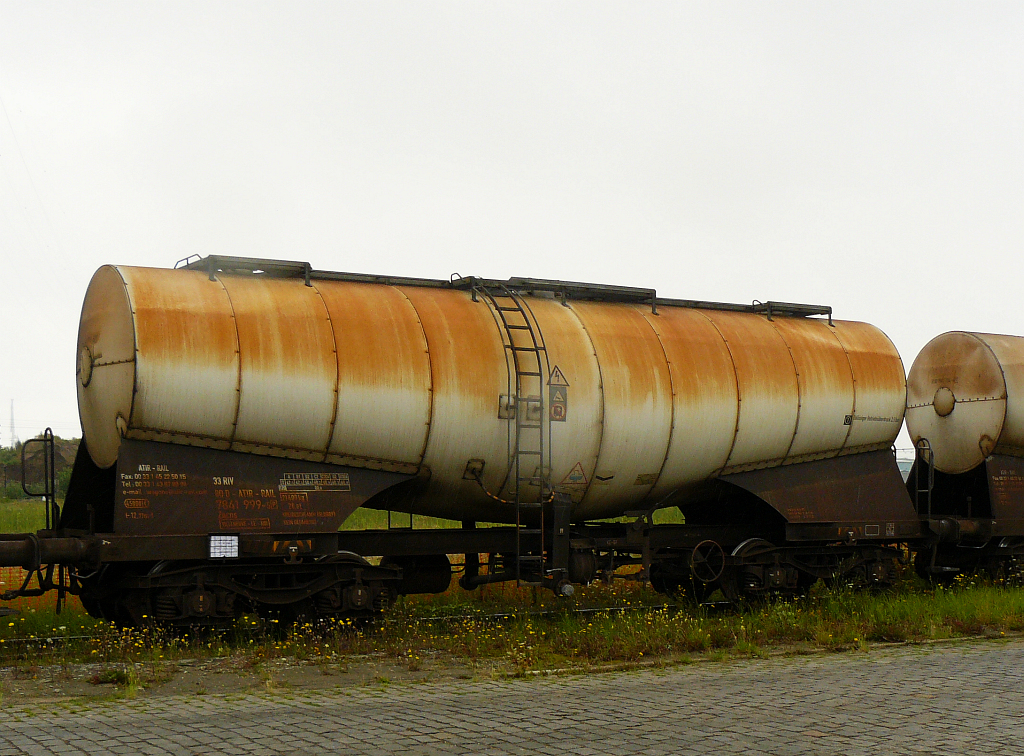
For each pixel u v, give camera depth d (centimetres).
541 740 758
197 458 1230
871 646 1259
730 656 1187
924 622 1391
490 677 1044
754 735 775
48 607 1534
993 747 738
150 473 1201
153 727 798
